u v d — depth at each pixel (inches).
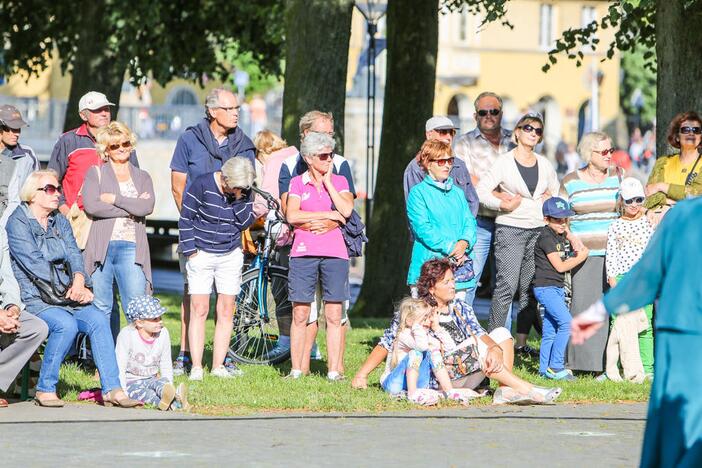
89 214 1127.0
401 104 1932.8
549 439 852.6
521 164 1227.2
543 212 1190.3
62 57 2930.6
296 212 1141.1
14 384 1044.5
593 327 610.9
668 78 1381.6
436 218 1132.5
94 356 997.8
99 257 1122.0
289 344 1256.2
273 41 2709.2
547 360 1192.8
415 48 1918.1
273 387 1083.3
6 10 2866.6
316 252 1136.8
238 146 1197.1
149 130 5270.7
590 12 6624.0
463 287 1139.9
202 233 1141.7
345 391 1060.5
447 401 1010.7
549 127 6643.7
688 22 1368.1
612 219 1202.6
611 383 1150.3
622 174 1223.5
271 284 1259.8
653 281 605.6
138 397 992.9
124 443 824.9
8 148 1159.0
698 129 1180.5
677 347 585.0
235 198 1147.9
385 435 861.2
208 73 2849.4
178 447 811.4
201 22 2748.5
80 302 1010.7
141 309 998.4
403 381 1032.8
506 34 6555.1
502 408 995.9
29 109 5182.1
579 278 1199.6
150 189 1141.7
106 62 2508.6
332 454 790.5
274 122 5526.6
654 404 585.3
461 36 6505.9
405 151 1936.5
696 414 570.6
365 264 1977.1
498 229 1230.9
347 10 1653.5
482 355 1024.9
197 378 1131.3
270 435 857.5
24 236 1002.7
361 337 1505.9
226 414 954.7
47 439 837.8
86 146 1177.4
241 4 2701.8
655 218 1187.3
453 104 6540.4
